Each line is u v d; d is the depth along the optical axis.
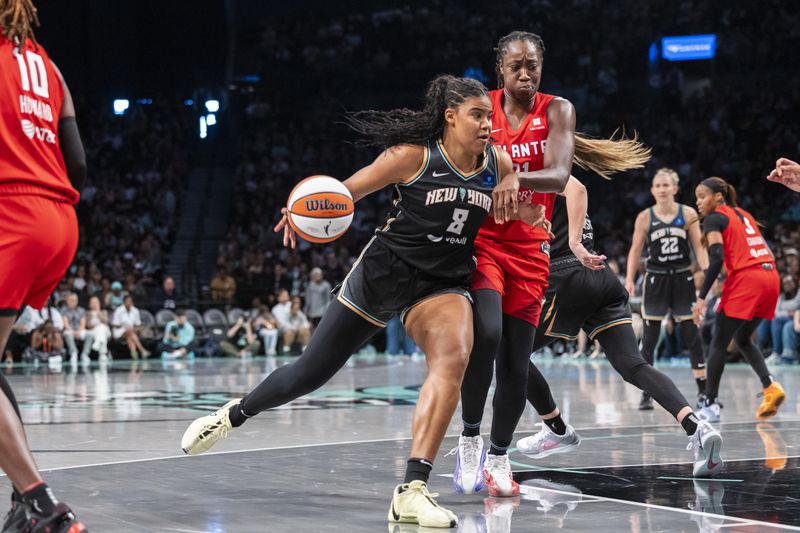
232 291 18.78
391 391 9.50
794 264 13.80
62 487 4.05
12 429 2.70
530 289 4.02
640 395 8.73
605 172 4.63
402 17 26.47
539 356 16.69
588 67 24.83
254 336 17.41
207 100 25.53
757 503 3.69
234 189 23.62
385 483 4.17
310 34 26.77
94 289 16.81
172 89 25.39
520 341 4.01
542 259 4.09
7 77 2.86
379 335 18.69
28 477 2.70
